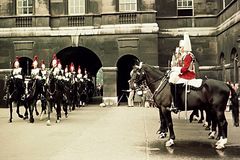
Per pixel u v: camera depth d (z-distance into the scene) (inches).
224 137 486.9
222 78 1284.4
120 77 1571.1
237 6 1037.2
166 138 571.8
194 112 769.6
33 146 515.5
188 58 508.4
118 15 1295.5
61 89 819.4
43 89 804.6
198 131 652.7
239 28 1011.9
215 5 1366.9
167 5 1395.2
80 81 1286.9
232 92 494.6
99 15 1316.4
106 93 1286.9
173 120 830.5
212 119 566.3
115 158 430.9
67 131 659.4
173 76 501.0
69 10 1344.7
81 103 1302.9
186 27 1374.3
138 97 1309.1
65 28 1318.9
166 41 1379.2
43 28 1316.4
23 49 1321.4
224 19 1231.5
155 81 535.8
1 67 1320.1
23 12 1358.3
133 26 1283.2
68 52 1451.8
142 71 540.7
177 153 457.4
